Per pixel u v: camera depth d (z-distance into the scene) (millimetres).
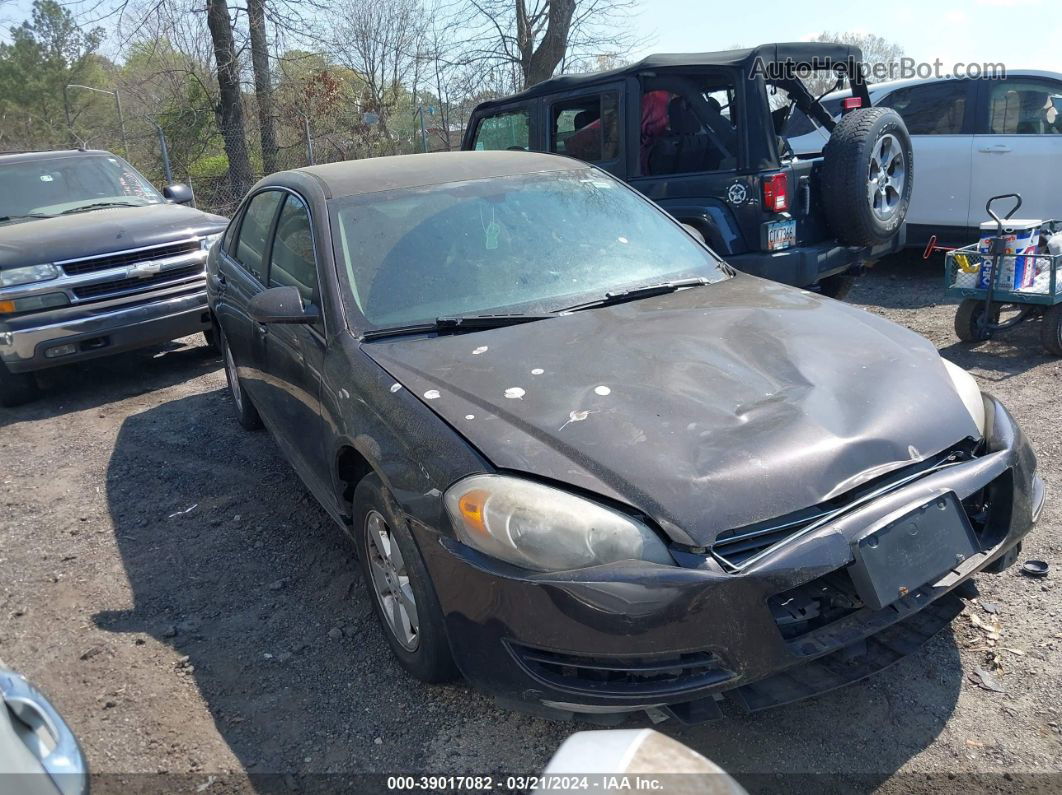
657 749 1288
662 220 4109
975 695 2676
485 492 2371
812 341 3000
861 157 5730
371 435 2836
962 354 5902
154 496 4750
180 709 2900
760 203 5676
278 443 4285
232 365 5473
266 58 16078
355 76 20828
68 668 3186
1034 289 5512
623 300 3465
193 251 7055
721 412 2549
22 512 4707
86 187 7934
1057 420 4629
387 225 3627
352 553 3889
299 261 3771
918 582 2342
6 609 3686
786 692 2355
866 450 2469
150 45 16750
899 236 6418
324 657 3135
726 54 5789
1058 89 7301
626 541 2230
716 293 3531
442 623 2623
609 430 2477
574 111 6996
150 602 3633
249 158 16984
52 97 37812
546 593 2254
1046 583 3207
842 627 2348
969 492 2518
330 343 3295
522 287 3471
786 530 2309
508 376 2809
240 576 3789
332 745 2680
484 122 7863
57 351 6457
